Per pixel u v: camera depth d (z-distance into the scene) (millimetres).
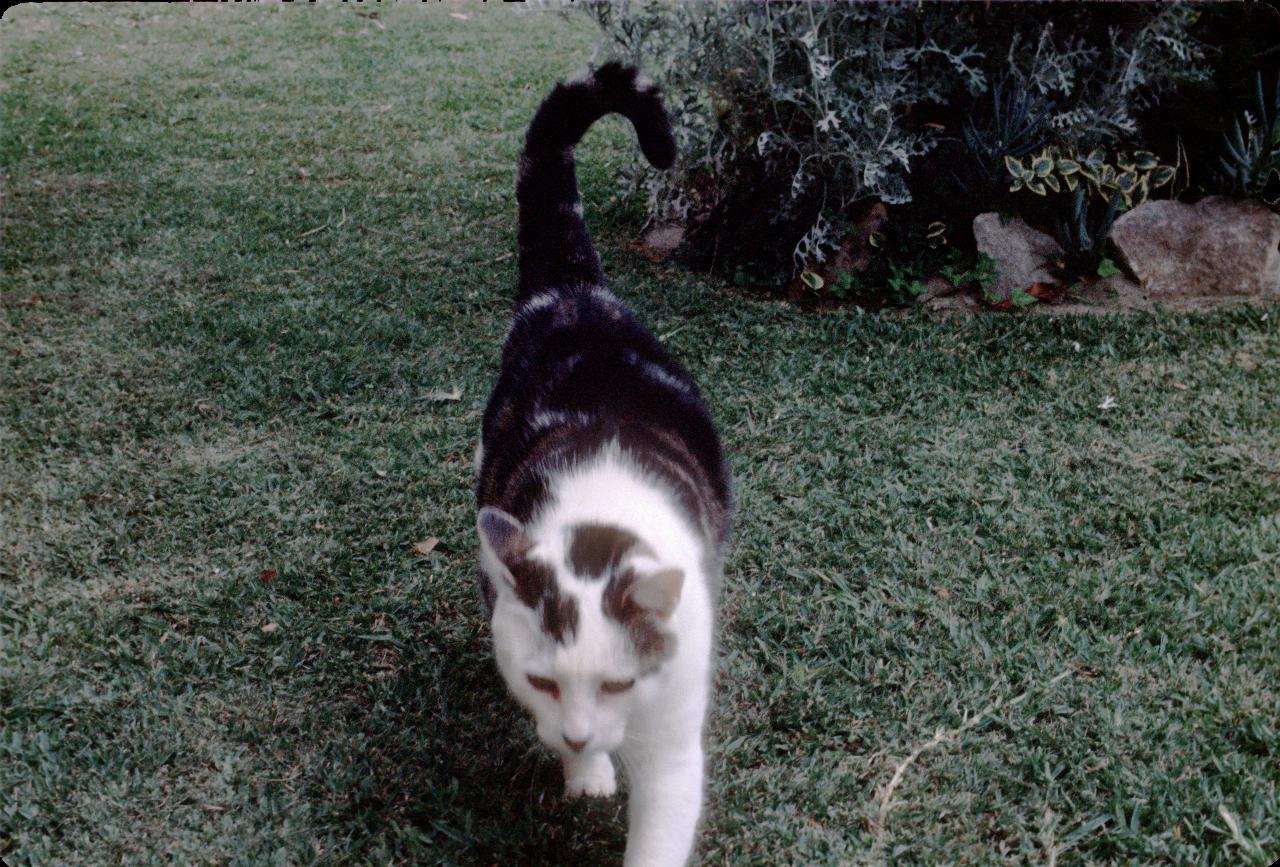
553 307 1237
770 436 1500
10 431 1521
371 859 1100
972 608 1282
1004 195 1770
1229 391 1549
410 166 2387
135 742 1173
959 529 1363
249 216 2113
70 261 1919
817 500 1404
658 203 1923
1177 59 1768
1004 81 1765
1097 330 1658
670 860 1039
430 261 1919
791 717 1185
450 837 1111
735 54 1715
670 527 1066
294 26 3713
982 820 1113
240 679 1229
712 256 1872
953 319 1703
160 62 3275
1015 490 1407
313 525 1391
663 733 1032
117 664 1242
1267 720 1159
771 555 1342
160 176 2326
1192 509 1377
